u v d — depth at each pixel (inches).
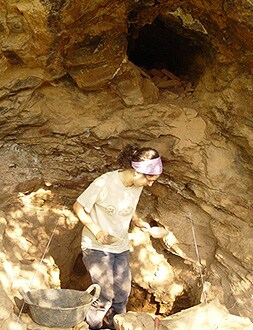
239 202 97.3
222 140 97.7
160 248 109.7
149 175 84.9
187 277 105.2
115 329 91.1
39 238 100.7
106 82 94.7
